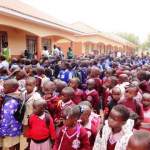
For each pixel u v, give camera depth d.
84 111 4.21
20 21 14.68
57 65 10.78
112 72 9.52
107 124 3.34
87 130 4.25
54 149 3.90
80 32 24.38
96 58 16.16
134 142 2.15
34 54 17.58
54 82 6.19
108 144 3.25
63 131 3.86
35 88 5.81
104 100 7.07
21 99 5.21
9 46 16.19
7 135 5.13
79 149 3.81
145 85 6.89
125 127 3.22
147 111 5.13
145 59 25.14
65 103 5.29
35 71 8.05
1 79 7.23
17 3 20.20
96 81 7.56
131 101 5.14
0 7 11.92
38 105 4.59
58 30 20.00
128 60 19.28
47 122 4.64
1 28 15.27
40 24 16.45
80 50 29.06
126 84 6.95
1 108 5.21
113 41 37.50
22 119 5.17
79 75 9.80
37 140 4.61
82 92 6.61
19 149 5.41
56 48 20.20
